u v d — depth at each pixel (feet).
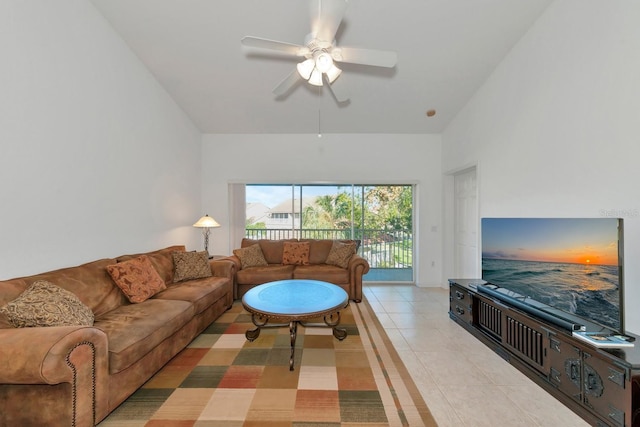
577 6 7.41
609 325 5.59
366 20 9.00
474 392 6.54
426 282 16.48
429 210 16.57
